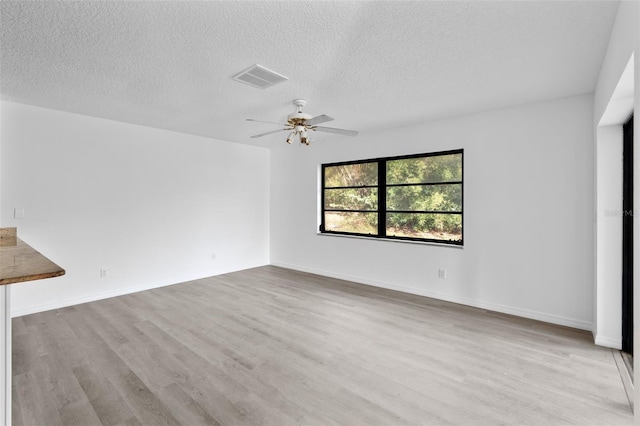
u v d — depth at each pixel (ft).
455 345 9.25
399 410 6.41
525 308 11.54
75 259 12.91
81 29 6.62
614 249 9.12
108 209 13.80
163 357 8.50
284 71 8.67
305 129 11.16
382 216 15.71
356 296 13.97
